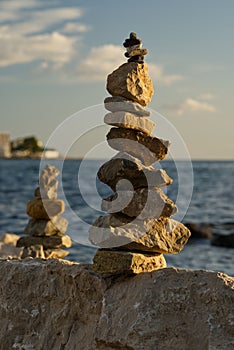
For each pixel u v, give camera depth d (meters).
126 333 2.36
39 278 2.62
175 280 2.40
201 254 7.07
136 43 2.58
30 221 3.63
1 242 4.68
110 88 2.57
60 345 2.52
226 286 2.32
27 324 2.61
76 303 2.53
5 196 17.75
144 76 2.59
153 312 2.36
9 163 64.31
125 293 2.45
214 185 24.61
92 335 2.44
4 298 2.67
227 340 2.26
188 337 2.31
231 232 9.42
